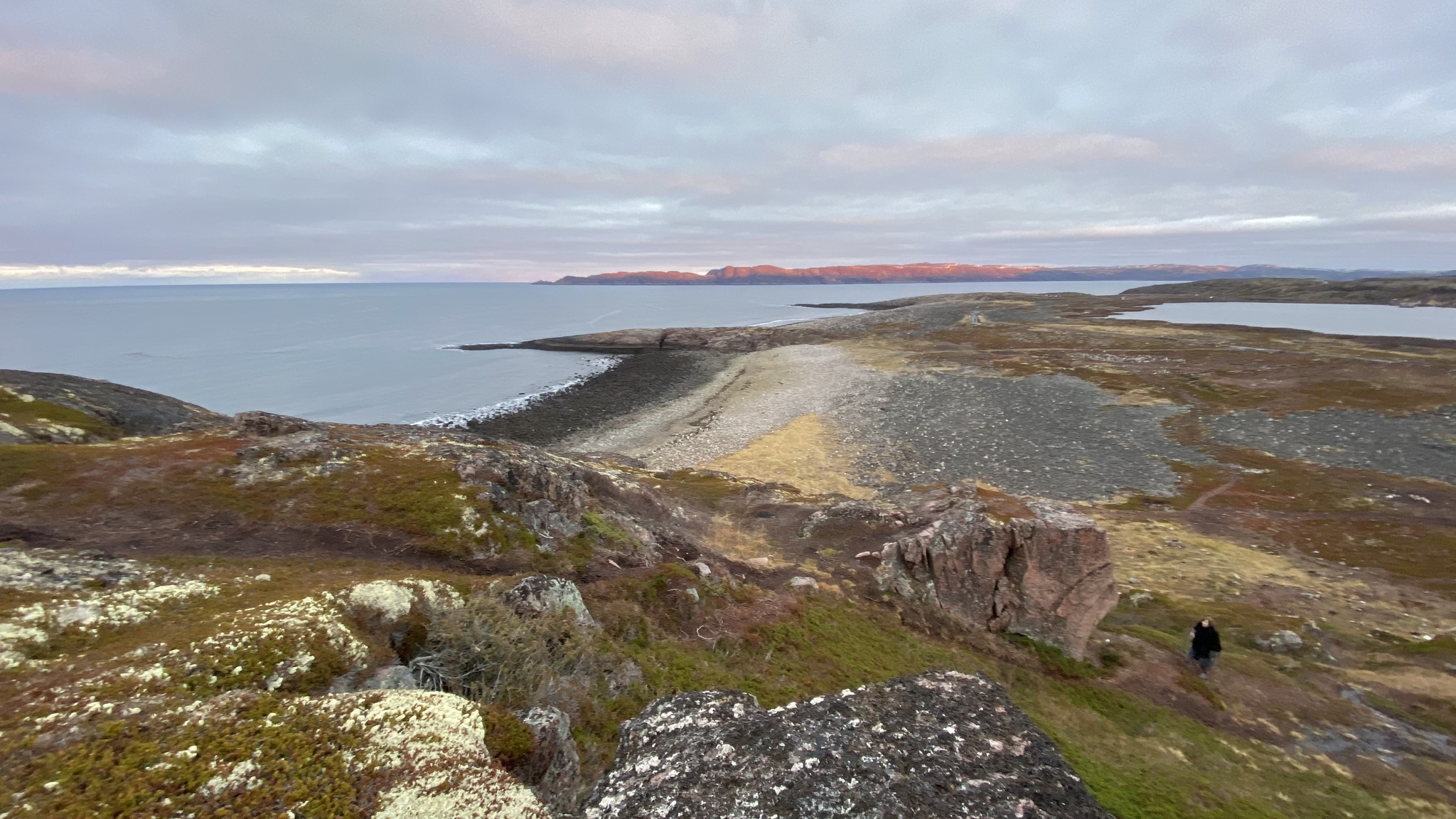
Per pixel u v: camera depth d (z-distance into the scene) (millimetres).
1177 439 60406
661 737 7305
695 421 75062
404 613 13641
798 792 5984
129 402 38594
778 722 7168
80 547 19062
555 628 15594
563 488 30547
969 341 127750
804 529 34375
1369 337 114125
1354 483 47656
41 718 7301
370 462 28453
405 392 91688
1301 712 22438
